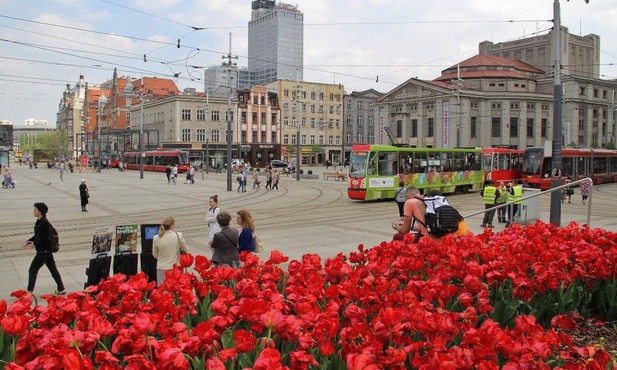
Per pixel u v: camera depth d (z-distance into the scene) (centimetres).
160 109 9325
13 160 15225
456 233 913
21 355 382
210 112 8975
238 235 960
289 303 509
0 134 9519
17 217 2267
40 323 432
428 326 413
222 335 432
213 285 532
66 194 3531
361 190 3017
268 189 4144
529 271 684
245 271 601
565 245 752
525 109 7744
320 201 3128
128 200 3108
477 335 384
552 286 613
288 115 9681
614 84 8694
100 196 3378
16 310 429
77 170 8288
